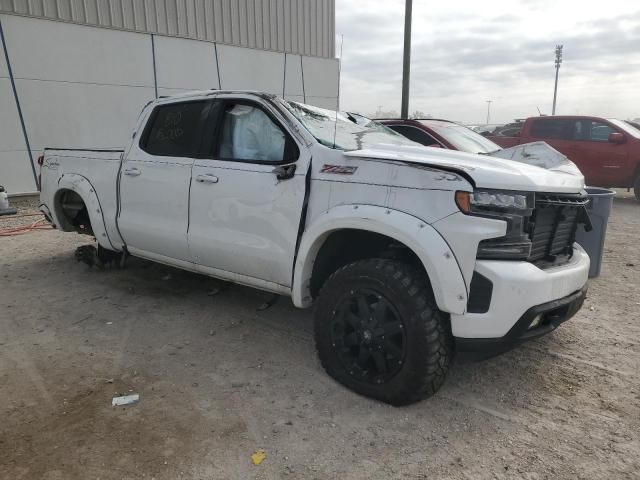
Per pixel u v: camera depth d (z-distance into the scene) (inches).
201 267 165.5
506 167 121.6
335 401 123.6
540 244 126.1
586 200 134.3
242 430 111.7
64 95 444.1
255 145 148.5
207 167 155.3
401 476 98.4
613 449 107.1
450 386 132.1
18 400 122.1
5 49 407.5
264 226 141.6
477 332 110.6
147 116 180.1
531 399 126.3
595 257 222.4
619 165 450.0
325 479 97.3
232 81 570.3
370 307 121.5
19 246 274.5
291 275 138.0
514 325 110.4
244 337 160.4
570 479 98.2
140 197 177.3
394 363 118.5
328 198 128.1
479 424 115.5
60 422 113.3
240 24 594.6
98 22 467.2
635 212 416.8
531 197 115.1
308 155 134.0
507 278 108.1
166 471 98.4
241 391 127.7
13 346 151.5
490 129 890.7
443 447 107.3
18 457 101.4
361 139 148.9
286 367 140.6
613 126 455.2
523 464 102.3
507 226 110.9
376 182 120.6
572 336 163.8
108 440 107.3
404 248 124.7
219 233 152.8
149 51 495.5
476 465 101.9
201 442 107.3
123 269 229.9
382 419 116.6
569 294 125.3
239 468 99.7
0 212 364.8
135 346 152.8
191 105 166.6
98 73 462.6
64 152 212.8
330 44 721.6
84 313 178.1
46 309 181.6
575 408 122.6
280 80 620.4
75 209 217.6
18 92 418.6
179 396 125.0
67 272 226.1
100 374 135.4
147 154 176.1
